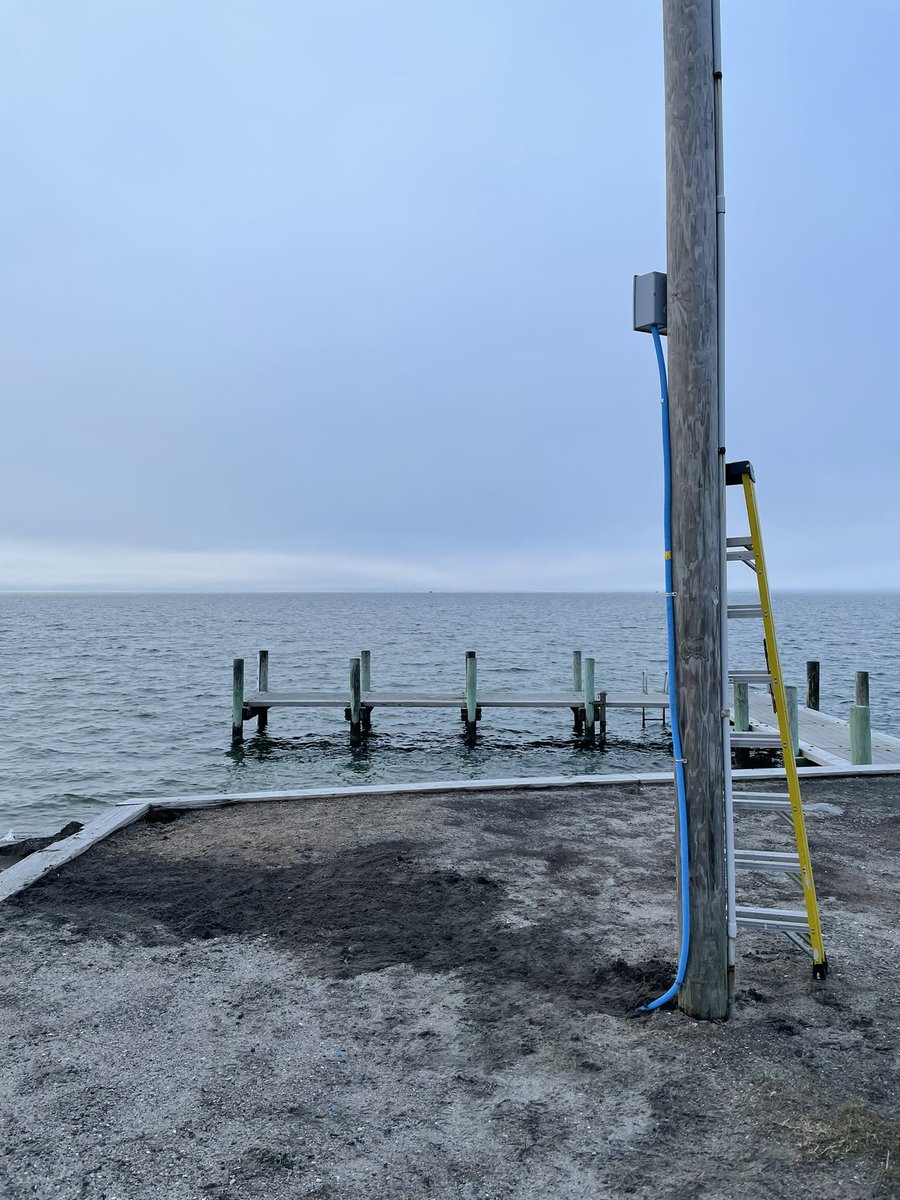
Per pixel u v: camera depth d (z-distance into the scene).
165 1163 2.51
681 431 3.33
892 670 36.59
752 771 8.55
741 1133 2.61
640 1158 2.51
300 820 6.80
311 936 4.36
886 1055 3.09
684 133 3.30
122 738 20.61
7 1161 2.52
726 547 3.62
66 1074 3.03
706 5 3.29
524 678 33.12
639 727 22.53
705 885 3.36
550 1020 3.40
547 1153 2.54
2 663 41.00
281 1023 3.42
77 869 5.57
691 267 3.30
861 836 6.35
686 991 3.41
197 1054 3.17
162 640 62.25
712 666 3.33
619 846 5.95
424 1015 3.47
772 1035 3.24
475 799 7.49
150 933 4.43
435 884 5.11
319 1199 2.35
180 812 7.19
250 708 20.70
